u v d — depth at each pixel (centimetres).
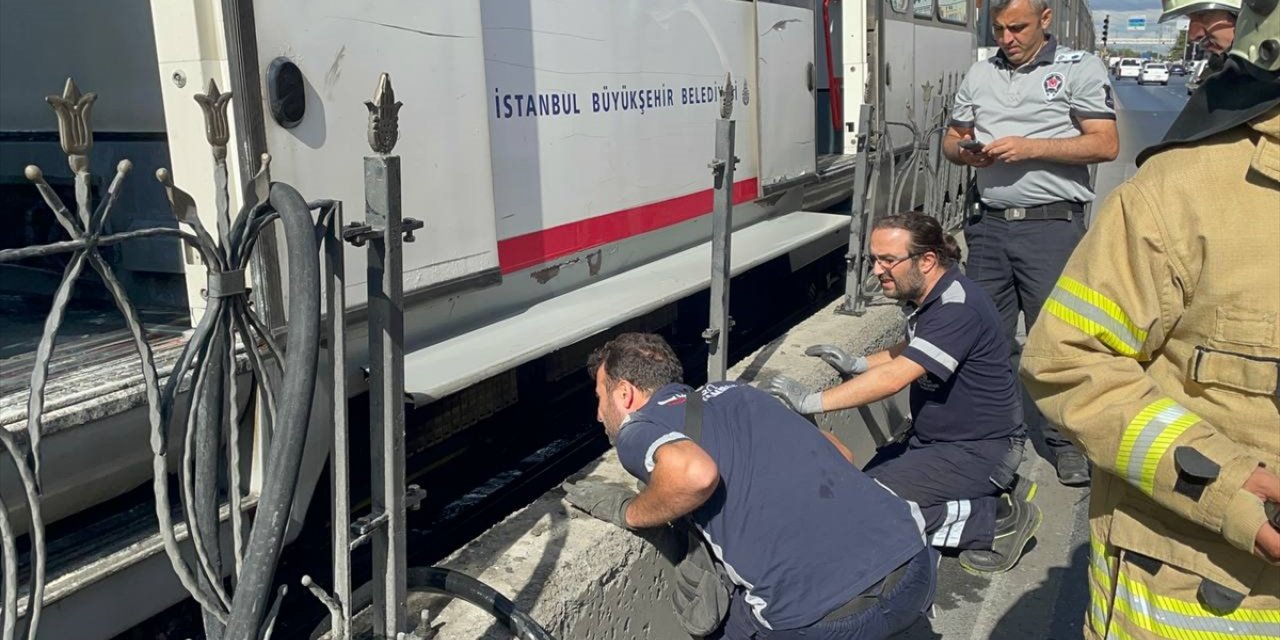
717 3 459
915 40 759
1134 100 3884
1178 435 152
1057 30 1162
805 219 541
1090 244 165
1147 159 166
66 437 182
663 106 418
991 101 410
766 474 232
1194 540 159
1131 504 168
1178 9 168
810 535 230
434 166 271
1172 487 151
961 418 334
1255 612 156
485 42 306
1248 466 147
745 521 231
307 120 230
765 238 478
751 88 501
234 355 162
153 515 207
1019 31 397
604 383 252
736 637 246
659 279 383
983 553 344
